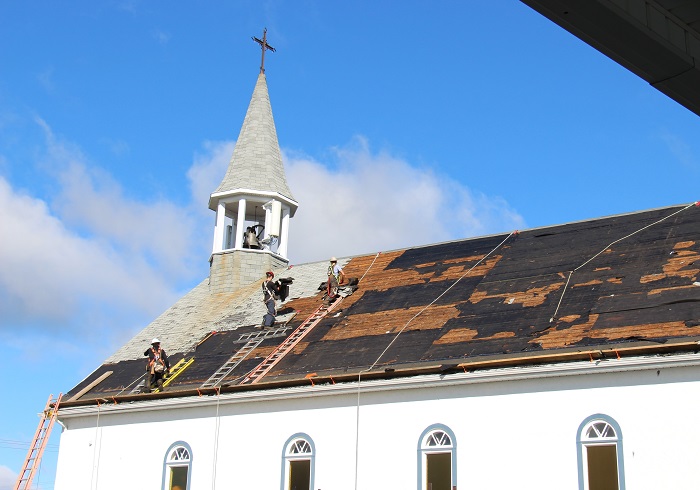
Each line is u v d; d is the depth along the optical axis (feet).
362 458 86.02
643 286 86.43
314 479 87.86
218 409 96.53
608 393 75.92
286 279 119.14
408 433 84.43
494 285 98.84
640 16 42.11
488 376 80.94
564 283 93.20
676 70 45.29
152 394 101.14
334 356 95.66
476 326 90.74
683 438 71.77
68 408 106.42
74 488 103.14
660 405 73.41
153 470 98.37
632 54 44.14
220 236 137.18
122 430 102.58
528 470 77.46
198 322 122.72
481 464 79.77
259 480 91.09
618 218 104.01
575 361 77.56
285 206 141.18
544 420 78.07
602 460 74.79
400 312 100.73
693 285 82.99
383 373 86.99
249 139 144.46
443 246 115.03
